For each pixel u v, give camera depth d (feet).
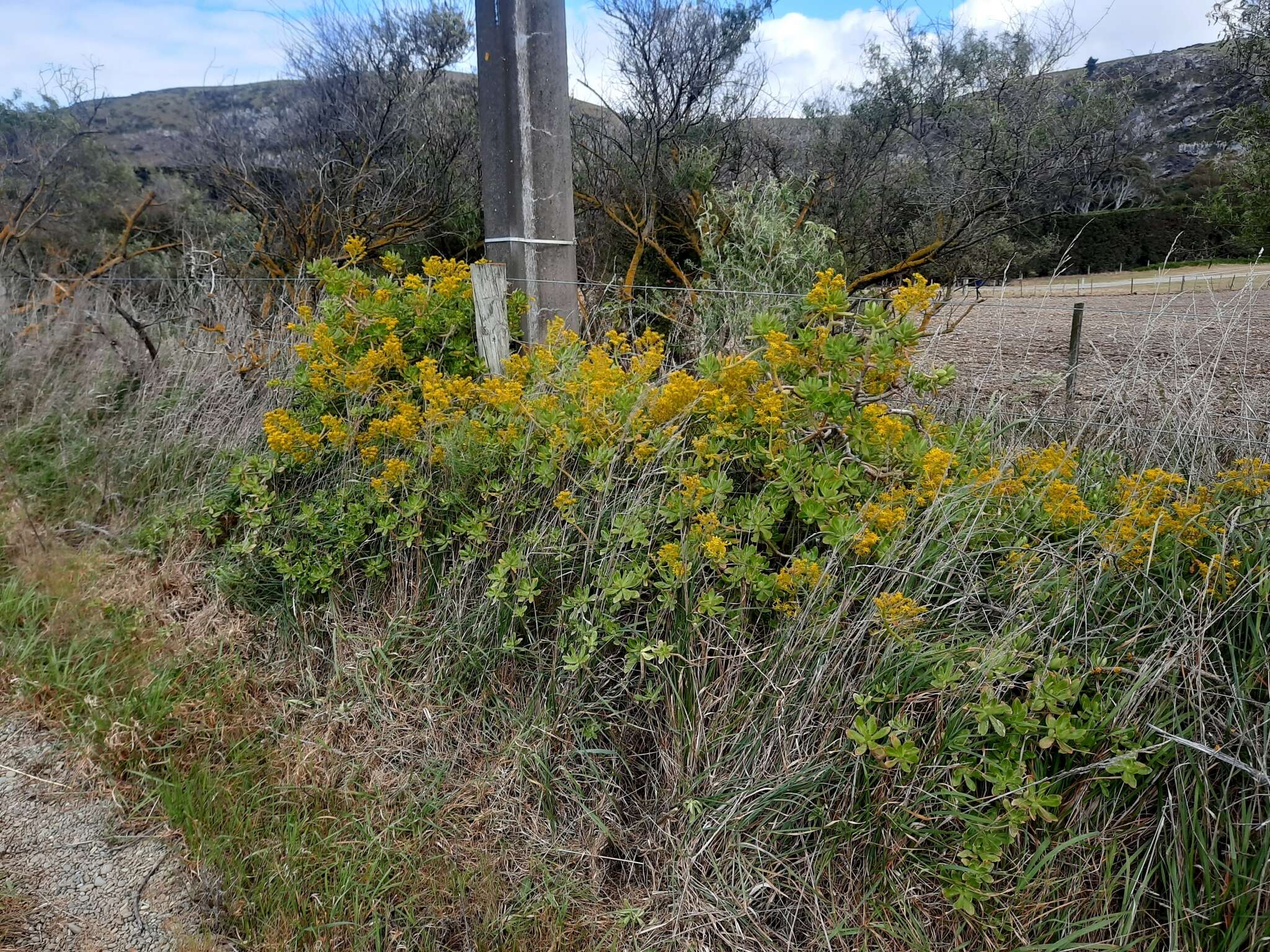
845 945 6.40
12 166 26.55
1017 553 7.39
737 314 13.37
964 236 20.95
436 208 22.89
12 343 17.40
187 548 11.98
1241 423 9.30
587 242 19.66
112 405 15.51
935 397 10.75
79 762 8.41
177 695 9.35
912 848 6.49
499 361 11.42
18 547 11.93
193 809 7.79
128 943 6.52
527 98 12.34
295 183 24.38
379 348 11.55
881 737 6.40
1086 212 69.15
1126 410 10.05
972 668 6.54
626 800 7.86
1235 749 6.11
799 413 8.46
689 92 21.63
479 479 9.87
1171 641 6.50
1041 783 6.10
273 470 11.28
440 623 9.66
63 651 9.99
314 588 10.34
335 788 8.23
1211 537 7.17
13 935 6.48
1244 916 5.57
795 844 6.82
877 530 7.64
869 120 26.58
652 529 8.40
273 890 6.97
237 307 17.42
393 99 26.21
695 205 18.53
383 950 6.57
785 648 7.27
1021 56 26.68
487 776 8.27
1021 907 6.18
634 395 9.10
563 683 8.45
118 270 24.75
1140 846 6.21
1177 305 16.38
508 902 7.08
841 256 17.70
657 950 6.57
